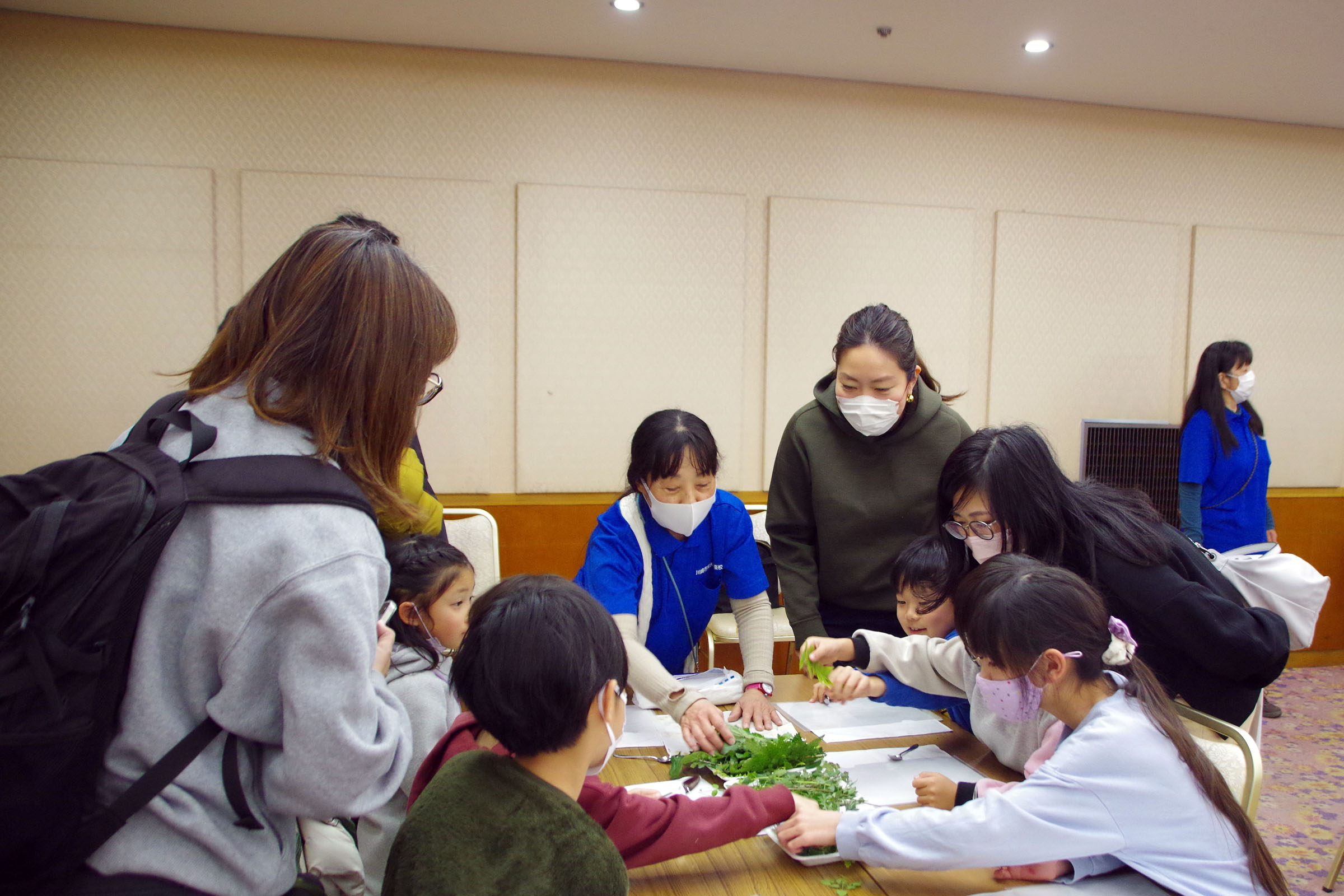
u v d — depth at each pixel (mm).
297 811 833
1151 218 4312
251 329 924
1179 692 1434
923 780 1281
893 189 4016
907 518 2051
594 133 3738
